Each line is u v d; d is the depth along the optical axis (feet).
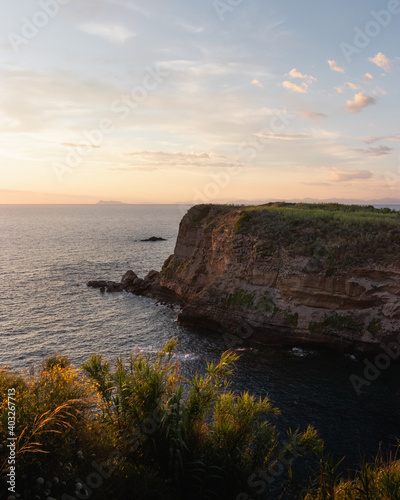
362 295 111.55
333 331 112.47
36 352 114.52
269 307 124.57
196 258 173.27
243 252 139.33
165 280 178.70
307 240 128.06
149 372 35.99
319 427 73.67
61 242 449.06
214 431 35.32
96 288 204.85
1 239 487.61
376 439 69.82
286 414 78.59
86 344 121.80
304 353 112.68
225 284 139.64
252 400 36.83
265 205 202.49
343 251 118.93
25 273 248.52
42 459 26.55
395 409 81.25
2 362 106.63
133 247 396.98
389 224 125.70
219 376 40.81
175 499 30.63
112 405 36.96
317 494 32.68
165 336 129.80
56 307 166.71
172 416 33.12
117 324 143.13
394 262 109.29
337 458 63.31
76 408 30.78
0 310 161.27
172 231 637.30
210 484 32.63
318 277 117.08
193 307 140.77
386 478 27.84
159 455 33.55
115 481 29.19
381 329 106.63
